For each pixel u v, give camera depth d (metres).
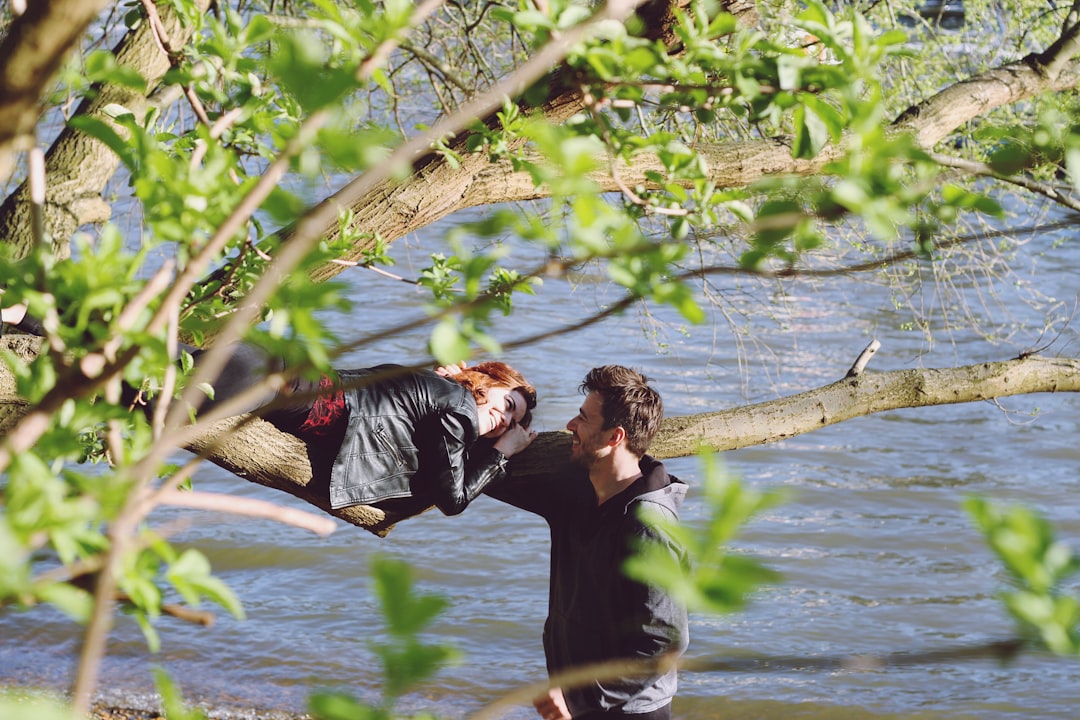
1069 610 1.33
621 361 22.94
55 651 14.02
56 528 1.57
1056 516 18.61
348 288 1.97
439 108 10.30
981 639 15.07
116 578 1.66
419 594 1.37
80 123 1.97
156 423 2.04
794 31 3.47
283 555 17.19
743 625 15.44
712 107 3.01
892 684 13.94
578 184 1.87
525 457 5.96
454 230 2.12
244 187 2.09
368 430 5.54
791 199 2.18
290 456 5.53
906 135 2.20
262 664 14.23
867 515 18.66
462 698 13.87
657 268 2.06
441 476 5.60
